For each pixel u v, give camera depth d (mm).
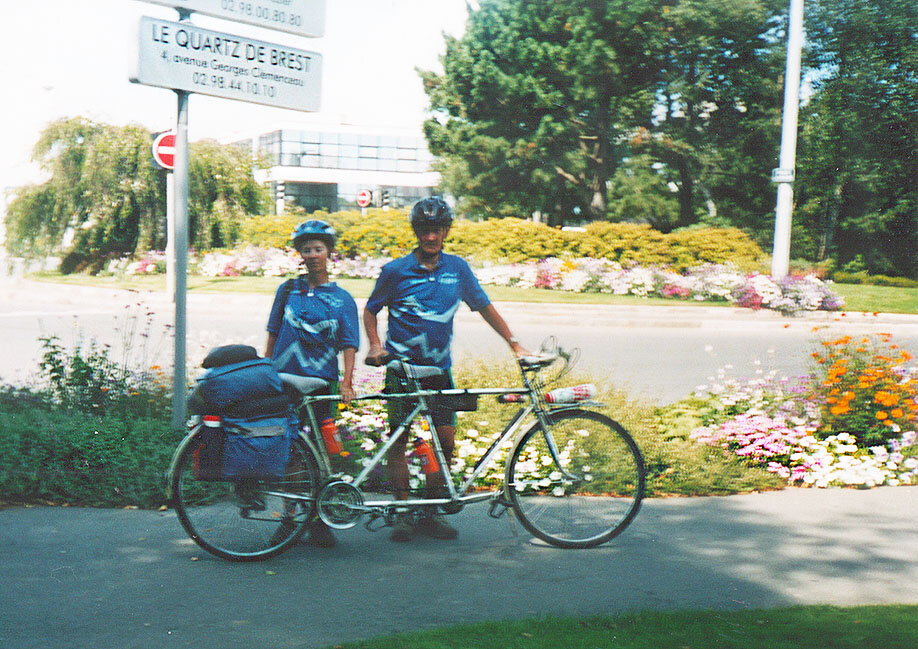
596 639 3301
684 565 4312
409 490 4648
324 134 59156
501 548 4578
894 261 30969
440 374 4688
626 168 32312
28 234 24922
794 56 18406
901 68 30203
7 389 7441
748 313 17719
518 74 31469
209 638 3373
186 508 4328
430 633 3350
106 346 7641
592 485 4727
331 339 4656
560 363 8023
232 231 25203
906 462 6098
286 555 4438
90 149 24453
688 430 6773
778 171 18719
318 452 4527
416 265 4660
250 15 6172
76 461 5520
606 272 20547
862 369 7133
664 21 29688
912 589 3990
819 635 3348
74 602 3719
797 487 5938
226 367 4281
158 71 5805
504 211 35156
